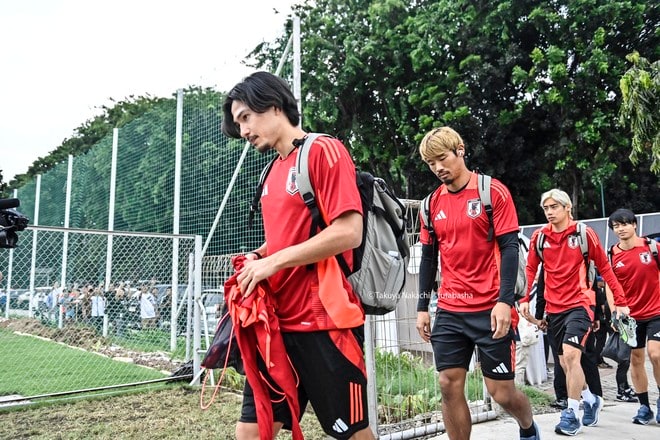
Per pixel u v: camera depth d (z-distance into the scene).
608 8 14.46
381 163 18.08
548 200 4.38
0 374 7.09
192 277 7.20
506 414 4.71
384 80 16.92
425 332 3.23
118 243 9.92
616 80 14.43
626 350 5.36
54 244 12.65
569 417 4.04
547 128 15.65
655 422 4.44
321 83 16.75
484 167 15.87
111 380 6.74
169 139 8.85
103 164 11.23
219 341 1.93
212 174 7.59
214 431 4.37
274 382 1.88
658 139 10.64
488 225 2.89
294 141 1.94
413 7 17.38
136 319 8.84
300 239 1.88
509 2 15.12
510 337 2.85
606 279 4.40
